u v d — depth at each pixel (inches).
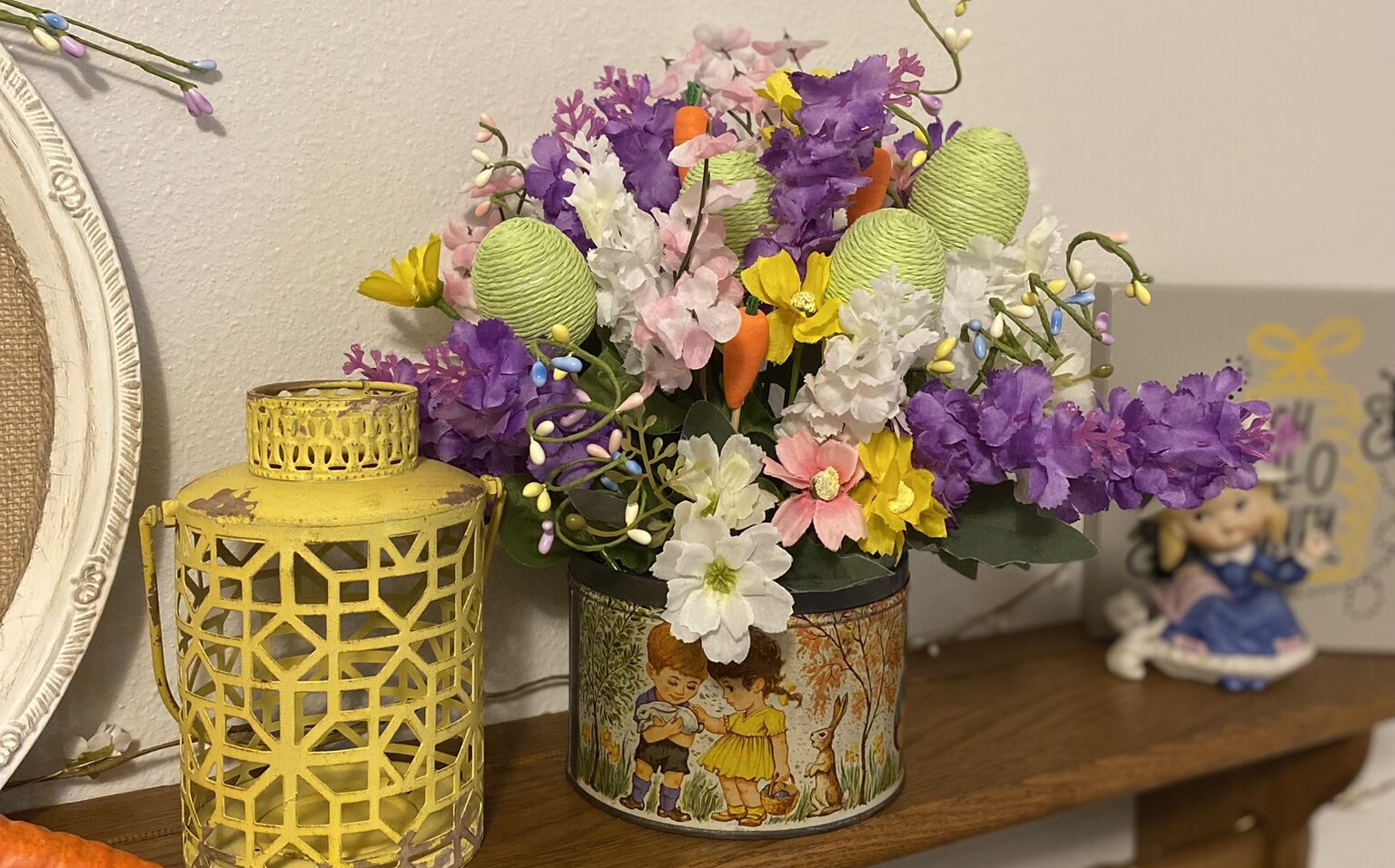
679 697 24.4
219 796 22.2
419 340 28.5
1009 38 35.5
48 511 23.9
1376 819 46.6
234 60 25.3
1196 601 36.7
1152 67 38.2
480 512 23.2
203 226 25.5
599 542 25.0
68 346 23.6
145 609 26.4
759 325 21.9
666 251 22.5
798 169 22.1
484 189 26.0
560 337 21.3
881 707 25.7
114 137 24.4
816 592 23.8
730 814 24.7
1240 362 37.9
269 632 21.4
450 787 24.0
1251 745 33.1
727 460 22.3
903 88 23.8
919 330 21.3
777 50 27.0
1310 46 41.0
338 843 22.0
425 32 27.2
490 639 30.4
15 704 23.6
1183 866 40.4
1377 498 40.3
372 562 21.4
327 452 21.6
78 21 23.7
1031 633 40.8
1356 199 42.8
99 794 26.8
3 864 21.2
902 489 22.2
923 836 26.7
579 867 23.8
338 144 26.6
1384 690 36.8
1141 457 22.0
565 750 29.6
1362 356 39.5
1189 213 39.7
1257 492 36.6
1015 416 21.5
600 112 27.3
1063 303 23.6
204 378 26.0
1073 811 41.4
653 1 30.1
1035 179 36.4
